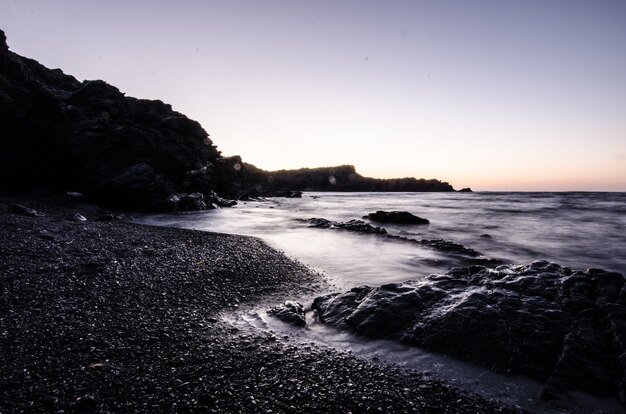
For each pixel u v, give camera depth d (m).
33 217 20.28
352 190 186.88
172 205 34.62
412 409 5.33
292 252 16.73
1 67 33.47
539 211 48.25
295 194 98.06
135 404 5.25
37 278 10.12
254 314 8.98
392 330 7.76
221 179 55.16
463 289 9.09
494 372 6.33
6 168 28.83
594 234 26.31
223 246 16.64
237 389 5.69
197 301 9.66
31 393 5.41
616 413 5.37
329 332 8.01
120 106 39.75
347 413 5.17
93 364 6.27
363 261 15.22
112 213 28.28
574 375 6.04
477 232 26.92
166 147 38.31
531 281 8.98
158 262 12.84
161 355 6.70
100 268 11.43
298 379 6.04
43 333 7.28
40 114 31.02
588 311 7.55
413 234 25.55
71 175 31.69
